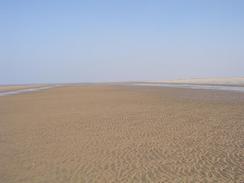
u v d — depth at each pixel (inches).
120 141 460.1
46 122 672.4
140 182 289.0
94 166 345.7
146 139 464.1
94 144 449.1
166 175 304.0
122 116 709.3
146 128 550.9
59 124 638.5
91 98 1314.0
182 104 918.4
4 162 377.7
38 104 1114.1
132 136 490.9
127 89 2106.3
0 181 310.2
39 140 494.6
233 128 513.0
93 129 565.9
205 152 378.0
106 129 560.1
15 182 305.7
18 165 362.6
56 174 324.5
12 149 442.3
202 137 459.2
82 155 393.7
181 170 316.8
